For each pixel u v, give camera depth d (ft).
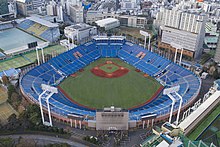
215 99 576.61
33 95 600.80
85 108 592.19
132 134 507.71
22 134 496.64
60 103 581.94
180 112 568.00
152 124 535.60
